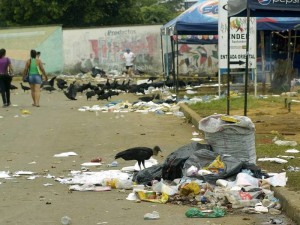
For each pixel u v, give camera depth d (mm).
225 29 43688
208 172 19250
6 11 108562
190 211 16234
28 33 96188
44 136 32594
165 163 20203
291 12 31156
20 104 52312
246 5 28141
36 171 23188
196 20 48188
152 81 70812
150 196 18328
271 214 16234
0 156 26641
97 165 23969
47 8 105875
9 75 49656
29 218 16516
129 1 113000
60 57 96438
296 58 65000
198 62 90625
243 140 21047
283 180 18156
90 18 107938
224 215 16281
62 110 46625
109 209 17328
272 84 52875
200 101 45094
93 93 54656
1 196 19203
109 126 36094
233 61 41906
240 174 18562
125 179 20578
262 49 57688
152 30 95375
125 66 94812
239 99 44969
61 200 18547
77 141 30609
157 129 34125
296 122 33156
